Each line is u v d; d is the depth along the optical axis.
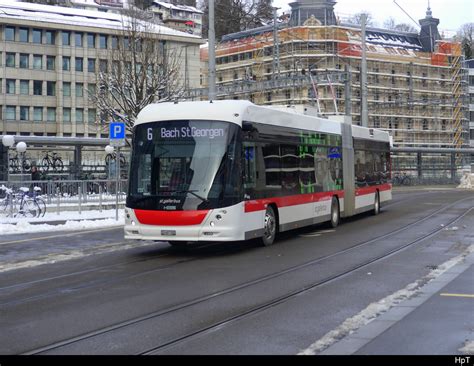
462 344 6.70
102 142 40.91
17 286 10.80
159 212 13.90
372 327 7.51
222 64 90.12
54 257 14.43
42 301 9.41
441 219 22.98
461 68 97.69
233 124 14.08
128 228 14.25
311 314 8.23
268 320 7.94
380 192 26.36
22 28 79.75
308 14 85.25
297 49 80.94
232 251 15.02
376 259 13.22
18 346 6.89
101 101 44.66
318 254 14.18
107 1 107.88
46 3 100.00
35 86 80.69
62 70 81.12
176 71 46.25
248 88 43.44
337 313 8.27
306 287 10.16
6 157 38.59
